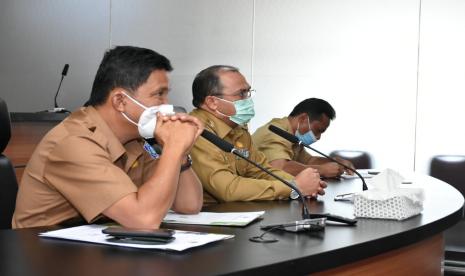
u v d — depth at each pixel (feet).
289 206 6.70
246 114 8.27
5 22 19.43
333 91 15.70
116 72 5.68
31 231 4.86
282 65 16.22
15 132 11.96
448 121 14.67
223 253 4.03
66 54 18.80
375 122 15.30
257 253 4.04
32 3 19.12
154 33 17.72
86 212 5.17
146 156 6.29
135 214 5.02
